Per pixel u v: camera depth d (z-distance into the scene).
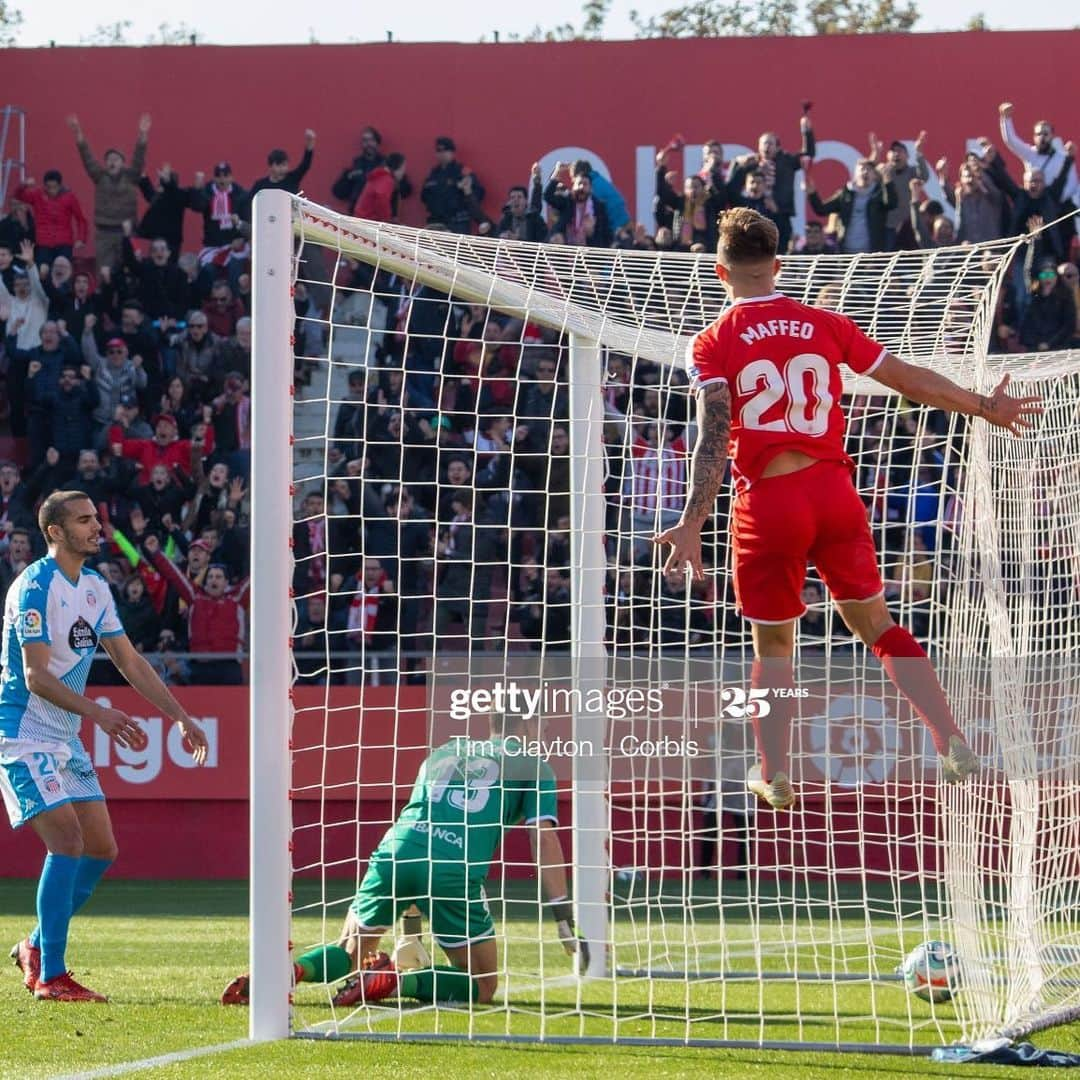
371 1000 22.53
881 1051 18.34
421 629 50.38
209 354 55.44
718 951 29.38
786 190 57.09
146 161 60.78
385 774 45.38
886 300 23.83
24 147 60.41
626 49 60.41
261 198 20.12
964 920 20.97
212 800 46.66
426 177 60.69
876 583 16.67
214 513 52.66
